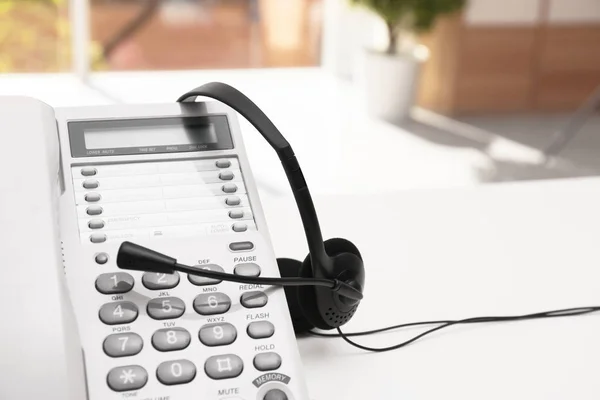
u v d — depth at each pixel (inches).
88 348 20.9
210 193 25.1
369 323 27.7
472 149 146.6
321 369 25.0
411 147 145.3
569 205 37.9
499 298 29.7
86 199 23.9
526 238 34.4
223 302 22.5
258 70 184.1
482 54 166.2
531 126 162.7
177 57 197.8
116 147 25.2
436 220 35.5
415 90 158.2
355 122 155.9
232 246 24.0
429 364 25.6
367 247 32.7
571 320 28.4
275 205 36.3
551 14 165.9
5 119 22.0
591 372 25.6
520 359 26.0
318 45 189.9
